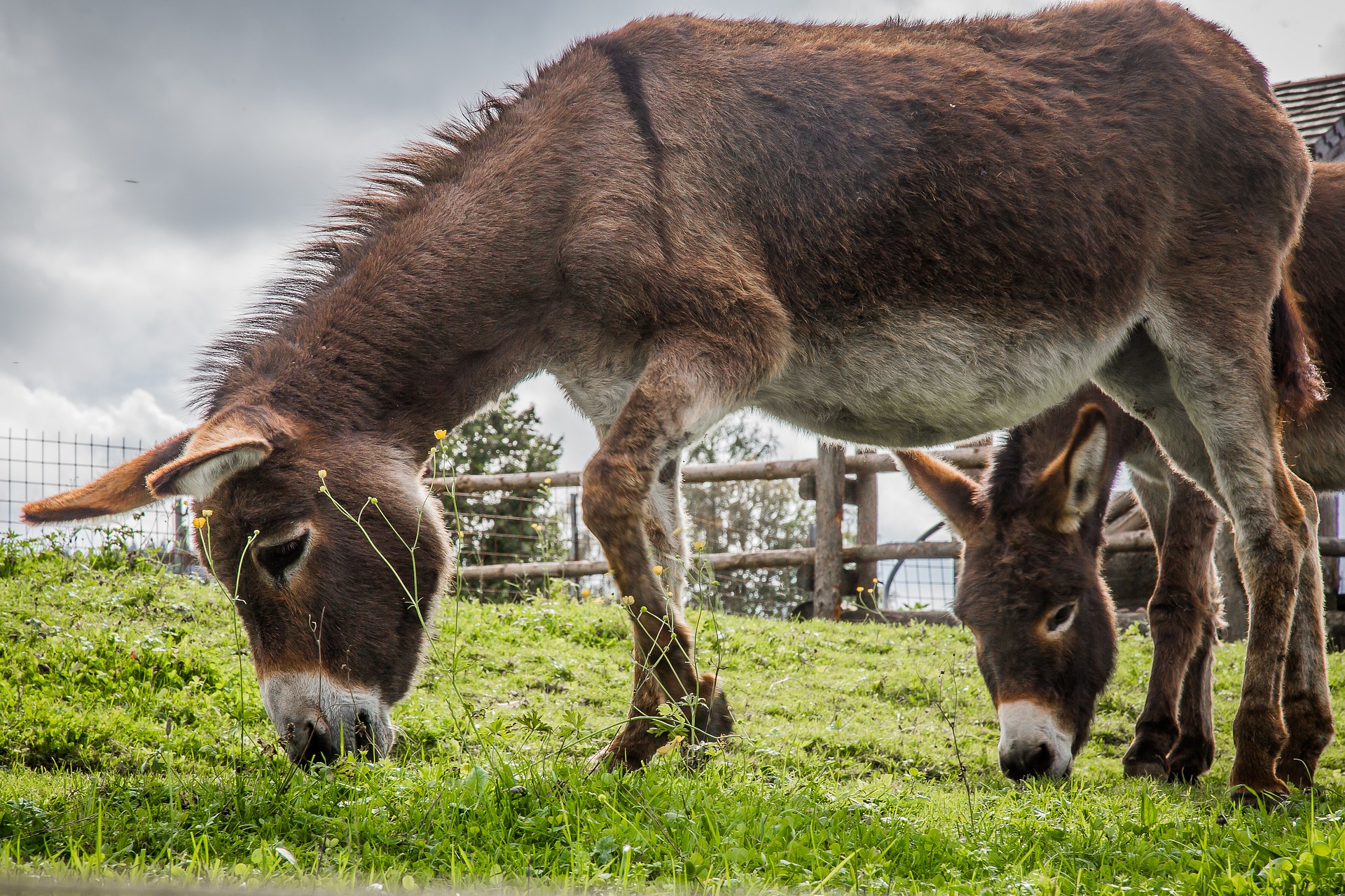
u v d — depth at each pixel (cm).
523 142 402
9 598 632
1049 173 413
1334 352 532
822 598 1035
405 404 386
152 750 431
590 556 1163
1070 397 482
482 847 257
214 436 341
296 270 413
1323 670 420
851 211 397
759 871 242
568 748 439
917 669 738
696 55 411
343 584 356
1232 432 423
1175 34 455
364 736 357
